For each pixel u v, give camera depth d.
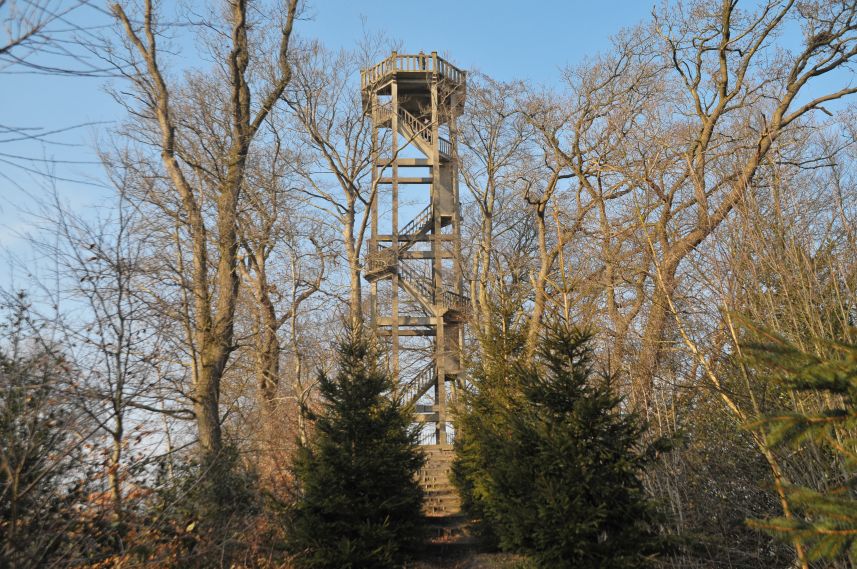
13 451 9.05
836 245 12.80
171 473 13.26
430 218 34.94
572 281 24.09
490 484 14.73
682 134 21.53
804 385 5.50
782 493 9.29
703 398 15.58
